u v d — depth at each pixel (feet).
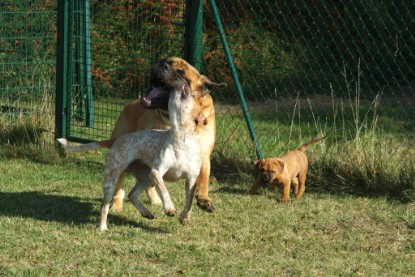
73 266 26.32
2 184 39.04
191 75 33.01
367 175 37.93
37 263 26.68
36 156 45.93
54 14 57.16
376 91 70.95
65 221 32.24
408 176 37.04
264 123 57.00
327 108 63.77
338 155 39.47
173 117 29.19
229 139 46.06
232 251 28.25
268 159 36.96
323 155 39.86
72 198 36.52
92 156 46.11
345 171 38.70
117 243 29.04
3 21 58.34
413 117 60.03
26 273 25.41
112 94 55.21
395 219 32.89
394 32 69.15
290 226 31.89
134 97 53.01
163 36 48.98
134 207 35.09
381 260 27.50
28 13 57.00
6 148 47.21
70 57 47.01
